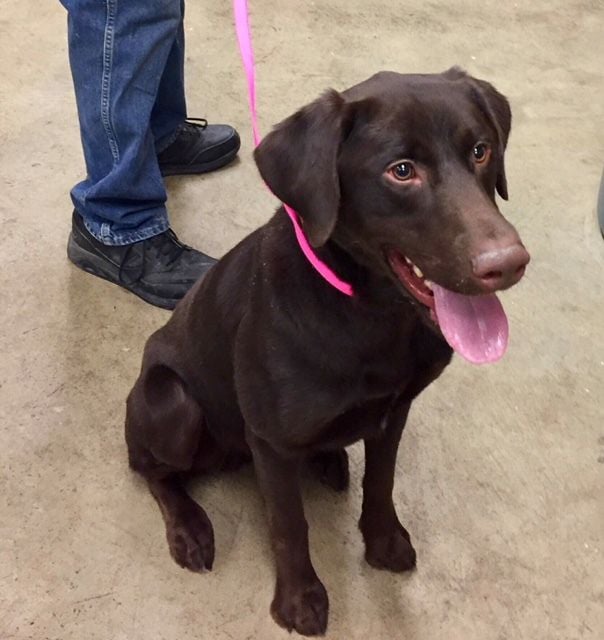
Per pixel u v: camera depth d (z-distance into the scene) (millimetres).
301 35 3486
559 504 2023
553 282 2549
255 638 1766
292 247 1509
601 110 3213
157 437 1854
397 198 1333
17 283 2467
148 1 2145
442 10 3701
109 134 2303
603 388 2279
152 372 1865
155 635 1765
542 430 2174
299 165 1354
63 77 3195
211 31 3459
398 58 3418
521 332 2400
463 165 1346
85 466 2047
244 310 1619
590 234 2711
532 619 1816
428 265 1326
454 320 1378
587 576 1893
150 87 2285
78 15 2123
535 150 3002
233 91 3191
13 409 2152
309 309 1480
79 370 2254
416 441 2135
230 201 2779
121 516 1959
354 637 1777
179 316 1876
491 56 3467
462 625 1805
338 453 2029
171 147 2785
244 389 1601
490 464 2096
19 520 1934
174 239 2510
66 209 2701
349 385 1516
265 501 1811
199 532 1893
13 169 2818
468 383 2266
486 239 1254
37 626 1764
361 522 1875
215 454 1984
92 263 2486
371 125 1327
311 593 1773
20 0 3566
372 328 1481
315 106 1348
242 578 1865
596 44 3570
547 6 3771
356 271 1454
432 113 1324
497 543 1944
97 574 1853
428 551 1925
